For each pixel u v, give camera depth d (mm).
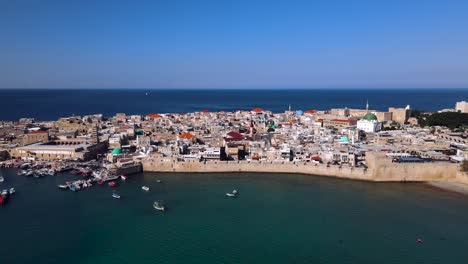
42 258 114312
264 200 168125
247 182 198750
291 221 143125
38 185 187750
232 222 142000
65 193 176125
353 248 121438
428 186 193375
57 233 131625
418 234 132250
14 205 159000
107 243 124375
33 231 133000
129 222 141500
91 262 112375
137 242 125375
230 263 111688
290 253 118000
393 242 125938
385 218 146875
